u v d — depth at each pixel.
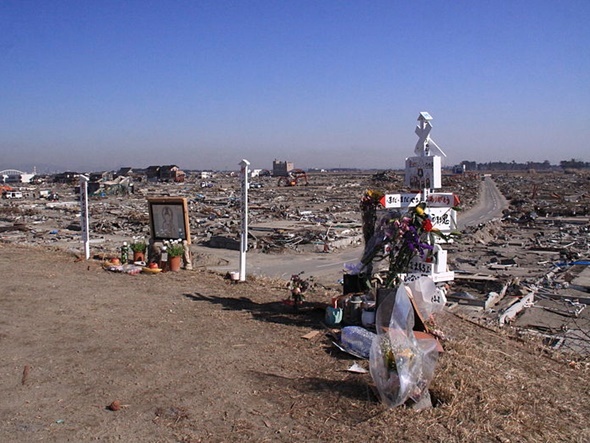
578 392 6.56
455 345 7.42
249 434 5.02
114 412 5.44
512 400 5.96
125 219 52.50
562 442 5.19
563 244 37.88
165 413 5.42
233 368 6.63
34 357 6.99
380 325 6.71
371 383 6.12
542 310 18.19
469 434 5.07
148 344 7.52
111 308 9.45
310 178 174.00
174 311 9.30
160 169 155.00
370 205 9.00
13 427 5.10
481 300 17.84
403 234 8.08
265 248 34.88
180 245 13.38
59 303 9.73
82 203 14.90
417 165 9.31
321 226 46.66
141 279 12.07
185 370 6.56
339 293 11.27
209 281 12.02
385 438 4.97
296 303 9.27
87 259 14.70
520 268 27.55
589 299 19.86
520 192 102.44
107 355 7.07
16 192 91.94
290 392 5.95
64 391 5.94
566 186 122.94
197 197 84.62
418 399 5.64
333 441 4.91
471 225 49.81
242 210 12.13
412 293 7.61
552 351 8.39
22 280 11.65
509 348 8.05
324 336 7.86
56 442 4.84
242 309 9.48
